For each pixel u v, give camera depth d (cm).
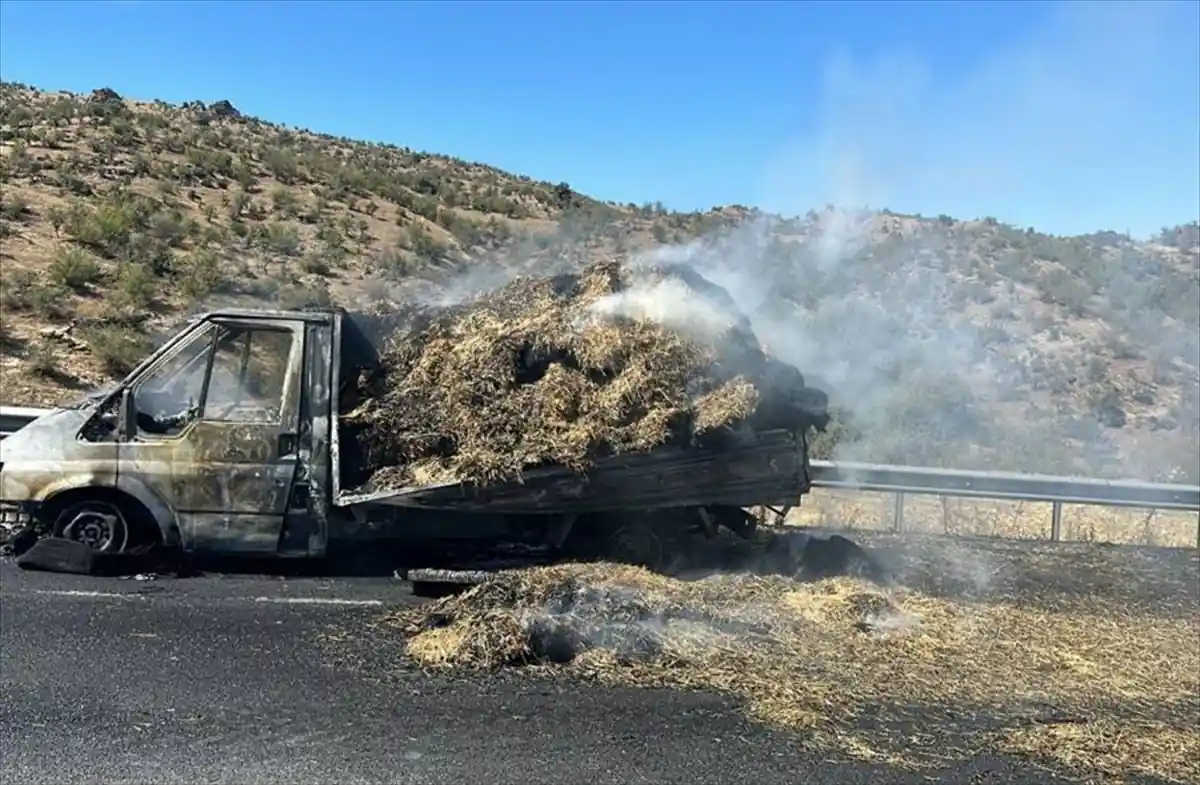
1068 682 649
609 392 828
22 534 854
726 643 671
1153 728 575
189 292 2075
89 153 3212
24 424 1049
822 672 638
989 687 632
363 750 500
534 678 612
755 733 543
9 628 664
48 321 1745
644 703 578
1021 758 527
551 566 783
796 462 846
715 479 833
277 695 570
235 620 708
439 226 3447
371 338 915
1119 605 841
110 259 2195
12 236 2169
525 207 4100
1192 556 1087
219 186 3228
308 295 2181
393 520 827
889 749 530
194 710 543
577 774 482
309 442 820
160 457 807
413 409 852
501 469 799
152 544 843
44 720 520
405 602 768
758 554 909
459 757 495
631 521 857
